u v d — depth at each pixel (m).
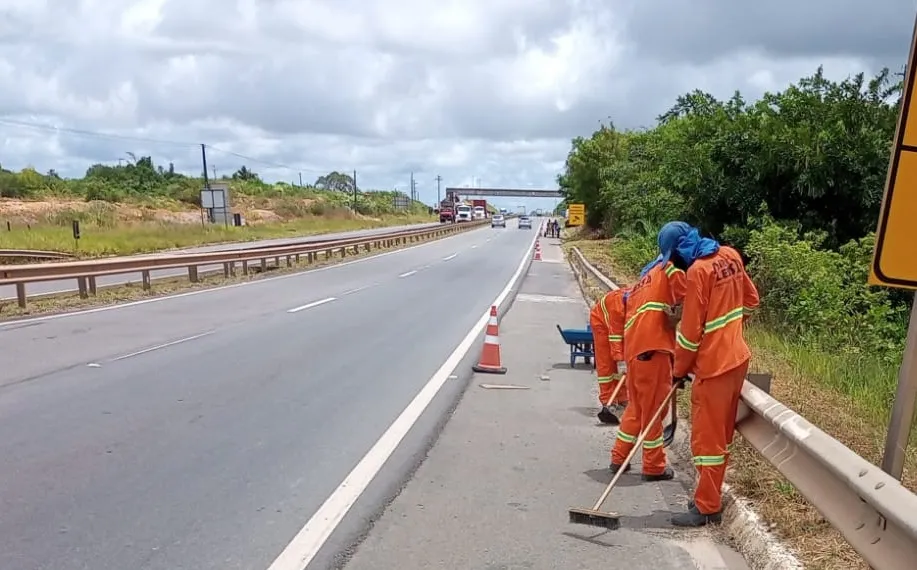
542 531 4.31
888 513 2.65
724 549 4.07
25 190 62.22
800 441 3.55
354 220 94.50
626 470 5.41
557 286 21.31
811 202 17.41
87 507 4.54
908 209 3.18
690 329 4.26
